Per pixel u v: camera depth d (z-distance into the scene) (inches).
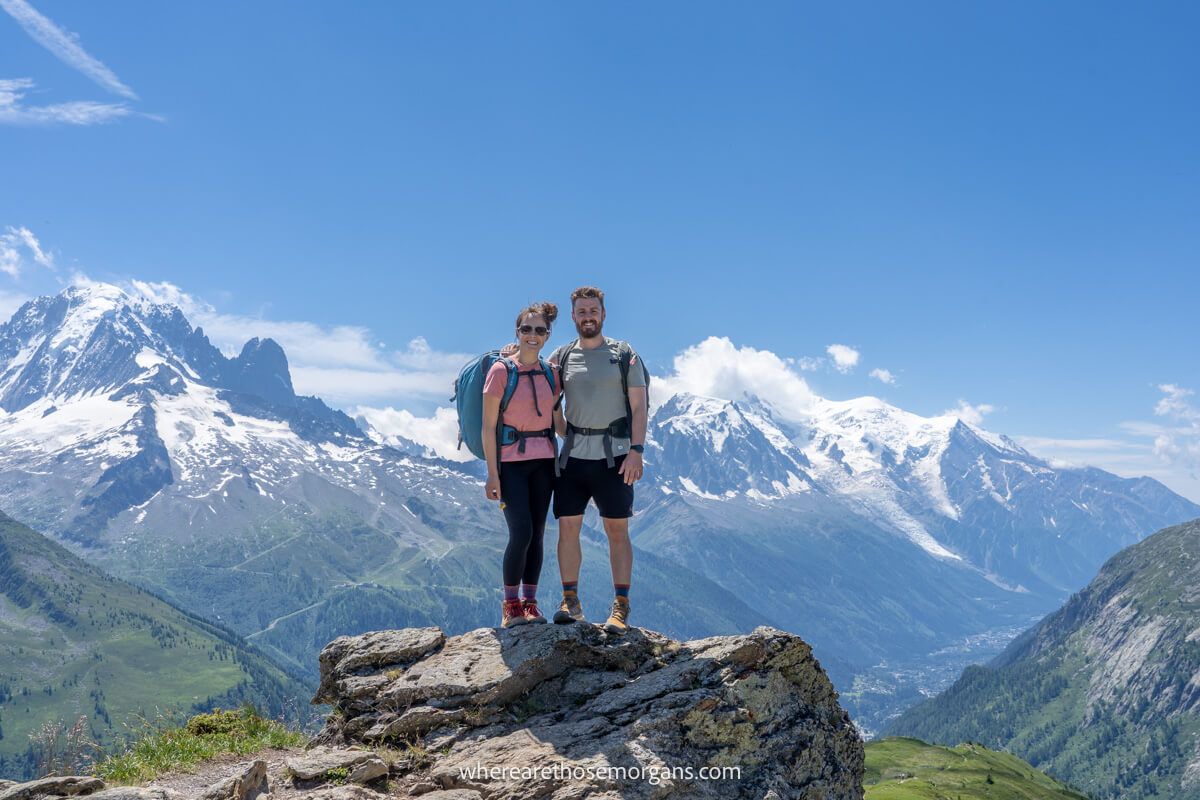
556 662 467.5
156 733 495.8
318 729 507.8
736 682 453.4
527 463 503.5
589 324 510.9
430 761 410.0
